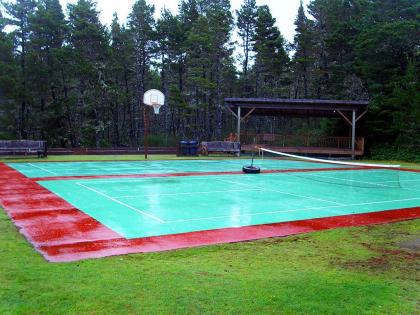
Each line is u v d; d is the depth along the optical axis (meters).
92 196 10.41
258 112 31.06
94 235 6.49
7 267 4.71
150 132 49.47
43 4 38.94
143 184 12.86
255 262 5.22
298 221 7.90
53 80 37.41
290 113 31.20
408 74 29.66
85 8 39.53
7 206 8.88
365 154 29.58
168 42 45.44
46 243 5.93
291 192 11.77
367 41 32.78
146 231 6.82
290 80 46.78
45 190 11.30
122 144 44.69
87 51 39.41
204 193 11.22
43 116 36.62
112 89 39.91
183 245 5.99
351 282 4.50
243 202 9.93
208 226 7.29
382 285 4.43
